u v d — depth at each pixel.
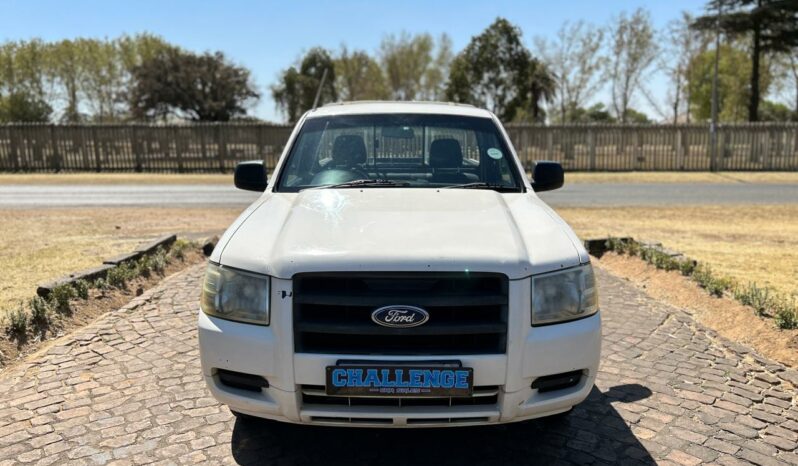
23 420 3.66
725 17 40.69
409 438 3.49
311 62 58.09
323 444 3.42
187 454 3.30
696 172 25.19
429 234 3.04
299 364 2.83
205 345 3.02
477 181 4.09
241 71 52.50
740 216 12.24
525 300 2.86
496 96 48.78
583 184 20.05
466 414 2.85
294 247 2.94
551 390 3.02
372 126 4.36
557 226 3.36
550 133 25.52
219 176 22.94
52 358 4.57
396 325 2.78
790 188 18.52
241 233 3.27
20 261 7.60
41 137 24.88
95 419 3.67
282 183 4.04
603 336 5.14
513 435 3.53
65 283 5.77
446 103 4.99
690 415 3.75
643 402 3.92
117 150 25.03
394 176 4.10
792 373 4.33
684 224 11.16
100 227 10.47
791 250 8.68
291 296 2.83
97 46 52.69
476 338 2.86
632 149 25.84
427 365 2.78
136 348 4.81
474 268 2.81
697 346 4.91
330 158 4.20
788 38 40.66
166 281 6.81
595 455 3.31
